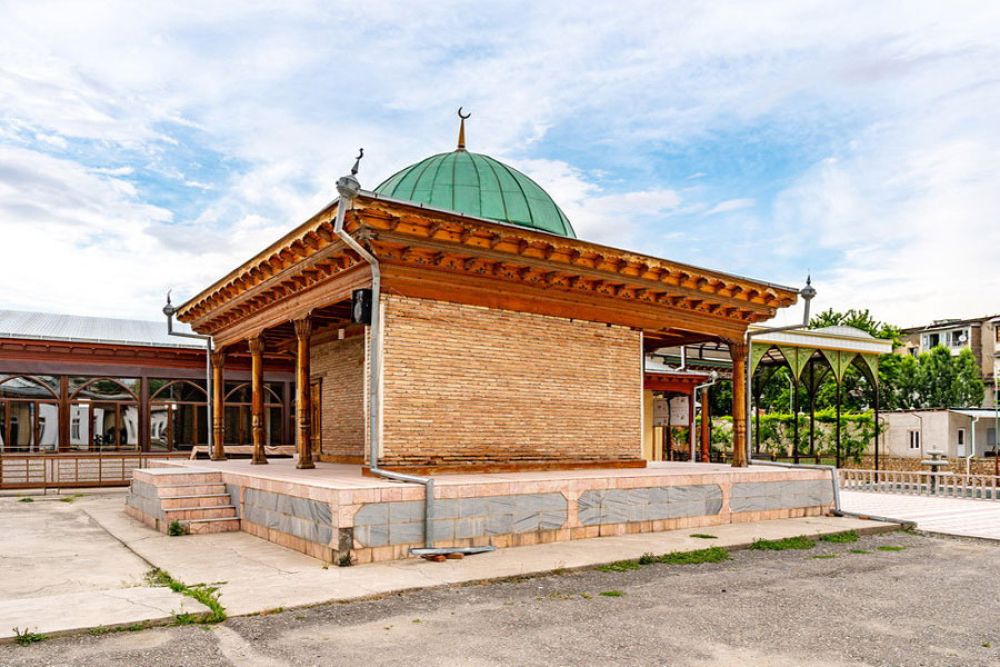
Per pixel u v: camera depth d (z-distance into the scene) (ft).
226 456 63.10
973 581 28.89
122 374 75.05
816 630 21.27
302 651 18.61
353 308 36.19
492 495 32.68
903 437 138.82
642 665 17.88
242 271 45.24
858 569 31.12
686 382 81.76
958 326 192.34
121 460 70.33
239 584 25.44
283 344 60.85
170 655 18.04
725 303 48.85
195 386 78.79
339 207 32.53
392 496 30.19
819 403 150.82
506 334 40.11
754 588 26.78
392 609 22.84
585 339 43.47
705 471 43.91
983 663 18.48
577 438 42.57
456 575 27.04
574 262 40.50
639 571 29.45
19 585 26.55
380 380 35.76
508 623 21.38
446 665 17.70
